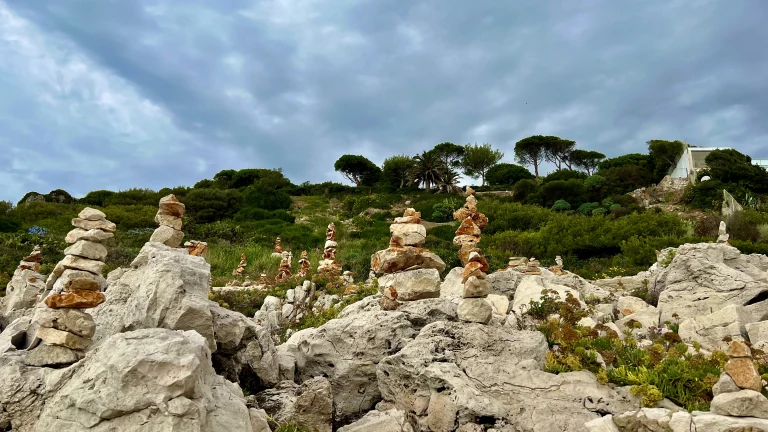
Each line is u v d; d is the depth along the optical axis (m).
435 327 3.89
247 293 9.09
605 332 4.48
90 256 3.32
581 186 29.20
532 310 5.00
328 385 3.73
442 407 3.29
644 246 14.24
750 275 6.83
